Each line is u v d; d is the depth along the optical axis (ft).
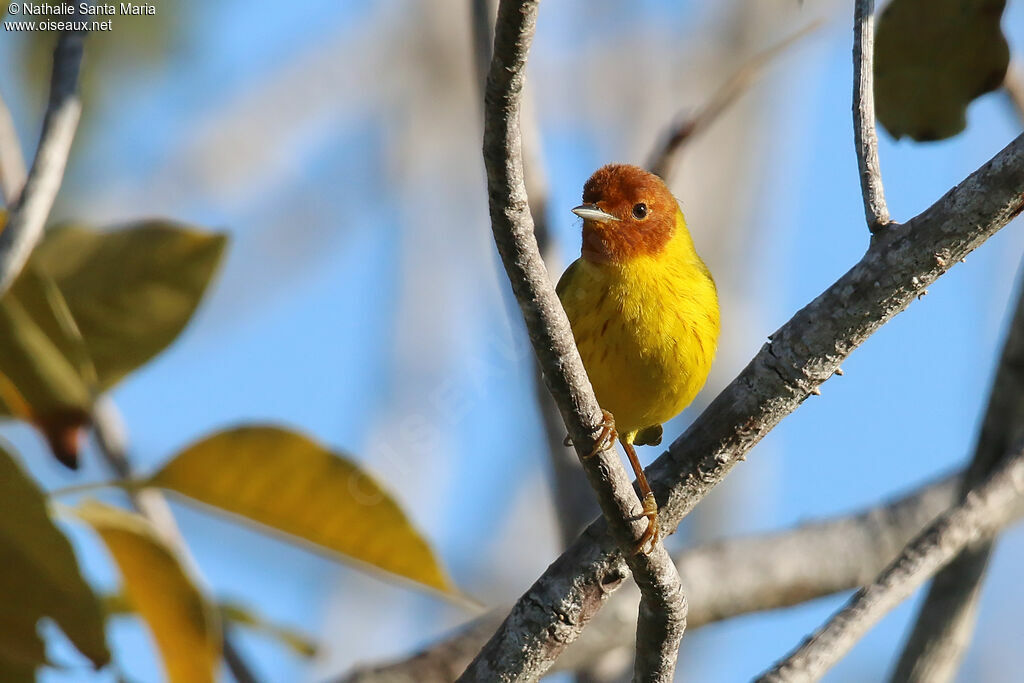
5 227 20.77
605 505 20.97
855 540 36.27
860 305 20.34
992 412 29.58
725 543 35.96
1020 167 18.90
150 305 24.22
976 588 29.04
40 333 20.59
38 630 21.68
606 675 33.37
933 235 19.74
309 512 24.40
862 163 21.01
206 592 25.75
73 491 23.20
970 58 29.12
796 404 21.61
